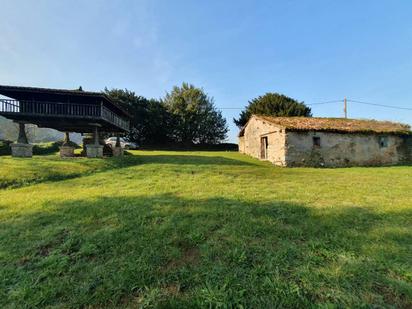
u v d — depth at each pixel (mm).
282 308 2326
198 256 3373
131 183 8594
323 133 16625
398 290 2518
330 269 2910
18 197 6652
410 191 7238
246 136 23234
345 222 4449
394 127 19281
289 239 3805
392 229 4082
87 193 7027
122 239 3879
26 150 14375
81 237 3980
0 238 4012
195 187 7781
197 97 38594
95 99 15312
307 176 10625
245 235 3953
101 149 15648
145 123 35812
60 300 2549
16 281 2875
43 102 14211
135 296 2594
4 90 13398
